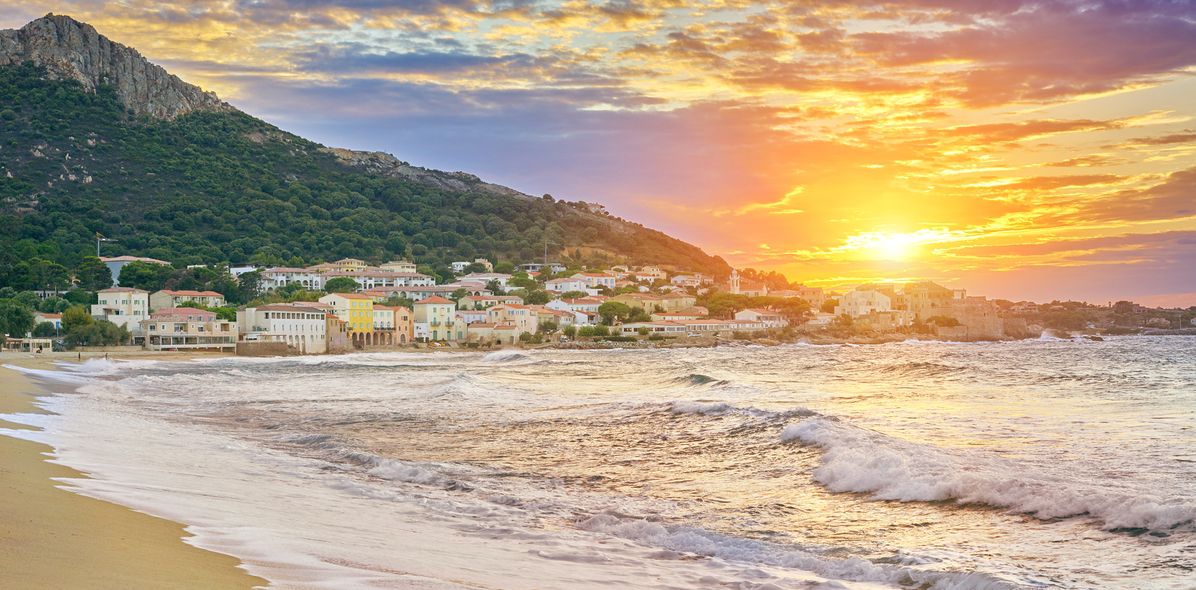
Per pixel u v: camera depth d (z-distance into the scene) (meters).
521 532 24.41
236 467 33.91
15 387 67.69
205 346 184.50
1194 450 33.47
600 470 34.81
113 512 21.83
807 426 38.19
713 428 42.53
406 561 19.77
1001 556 21.80
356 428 49.59
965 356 152.38
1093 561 20.97
